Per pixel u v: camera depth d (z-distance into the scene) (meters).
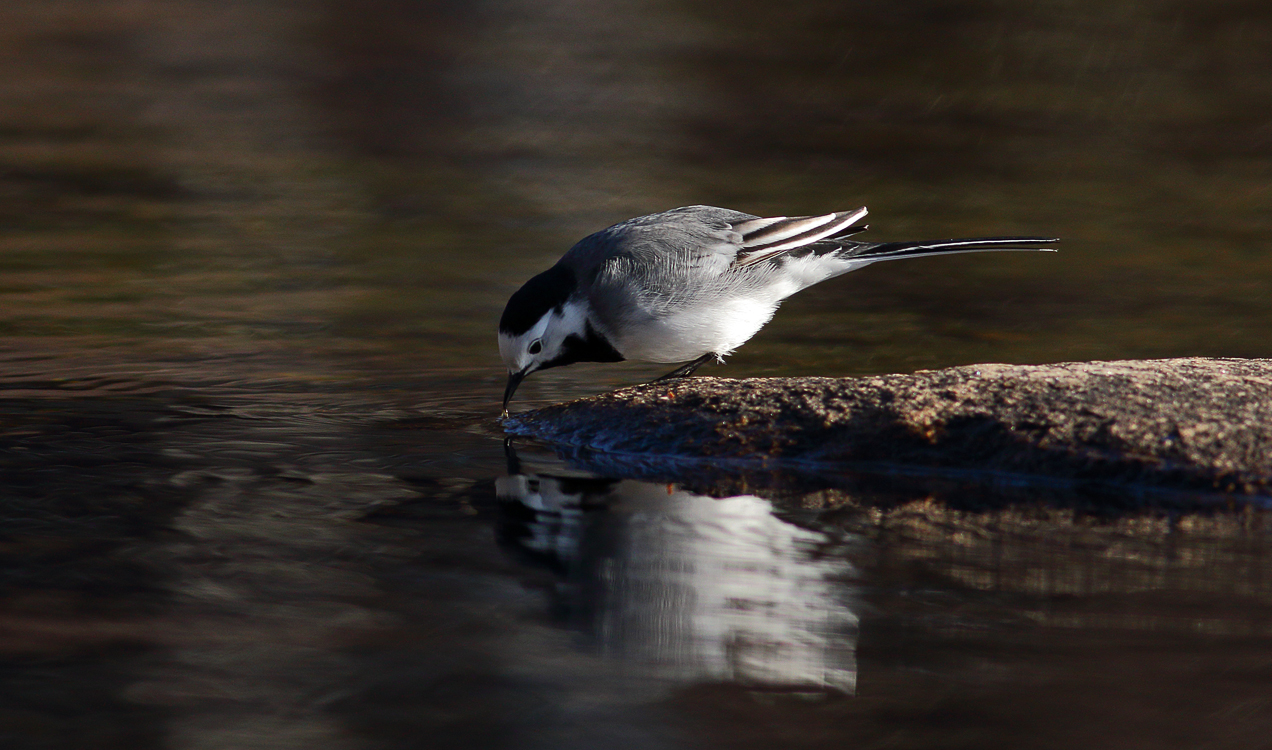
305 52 34.72
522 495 9.22
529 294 11.50
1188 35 35.88
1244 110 28.42
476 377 12.95
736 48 35.22
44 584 7.43
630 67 33.19
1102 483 9.20
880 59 33.78
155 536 8.23
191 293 16.42
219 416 11.32
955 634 6.76
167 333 14.51
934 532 8.36
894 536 8.30
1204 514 8.63
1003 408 9.87
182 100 29.47
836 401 10.39
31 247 18.69
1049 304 16.19
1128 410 9.59
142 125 27.17
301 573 7.65
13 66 32.03
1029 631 6.77
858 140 26.33
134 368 13.00
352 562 7.84
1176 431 9.29
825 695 6.12
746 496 9.24
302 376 12.82
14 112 27.86
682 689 6.27
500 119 28.23
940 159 24.78
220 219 20.62
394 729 5.91
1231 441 9.15
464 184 23.05
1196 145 25.69
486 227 20.12
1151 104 29.12
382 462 10.05
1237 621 6.82
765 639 6.74
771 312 12.02
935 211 20.95
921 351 14.01
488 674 6.42
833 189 22.39
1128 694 6.11
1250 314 15.40
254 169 24.05
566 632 6.85
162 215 20.80
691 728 5.93
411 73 32.69
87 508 8.74
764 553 8.01
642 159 24.83
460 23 38.81
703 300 11.47
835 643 6.67
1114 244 19.16
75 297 16.09
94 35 35.78
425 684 6.32
